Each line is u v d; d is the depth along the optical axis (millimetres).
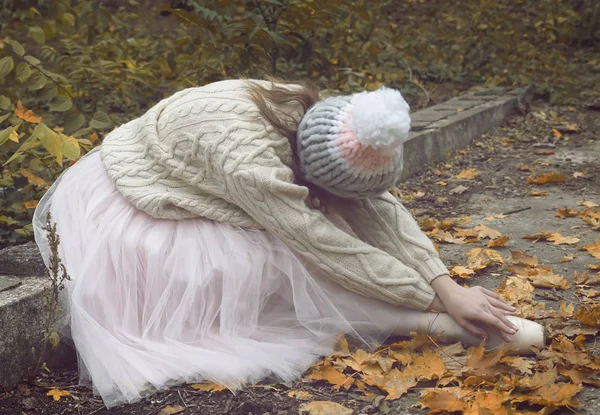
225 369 2469
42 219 2945
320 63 6641
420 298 2590
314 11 5660
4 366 2463
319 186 2539
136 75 5566
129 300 2621
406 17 10047
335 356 2590
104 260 2639
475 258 3510
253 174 2467
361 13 5598
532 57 8781
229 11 6039
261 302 2678
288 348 2596
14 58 5262
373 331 2678
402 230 2699
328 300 2615
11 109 4098
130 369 2488
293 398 2410
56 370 2668
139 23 8438
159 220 2691
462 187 4953
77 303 2553
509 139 6355
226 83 2709
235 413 2334
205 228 2650
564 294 3160
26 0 7055
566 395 2260
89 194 2789
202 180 2602
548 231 4051
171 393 2453
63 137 3150
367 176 2402
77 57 5605
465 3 10164
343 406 2334
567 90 7891
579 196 4773
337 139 2375
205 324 2613
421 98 7484
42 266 2844
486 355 2508
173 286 2594
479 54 8438
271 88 2643
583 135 6629
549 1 10805
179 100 2682
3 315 2455
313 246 2521
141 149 2730
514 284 3166
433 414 2279
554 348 2602
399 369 2572
